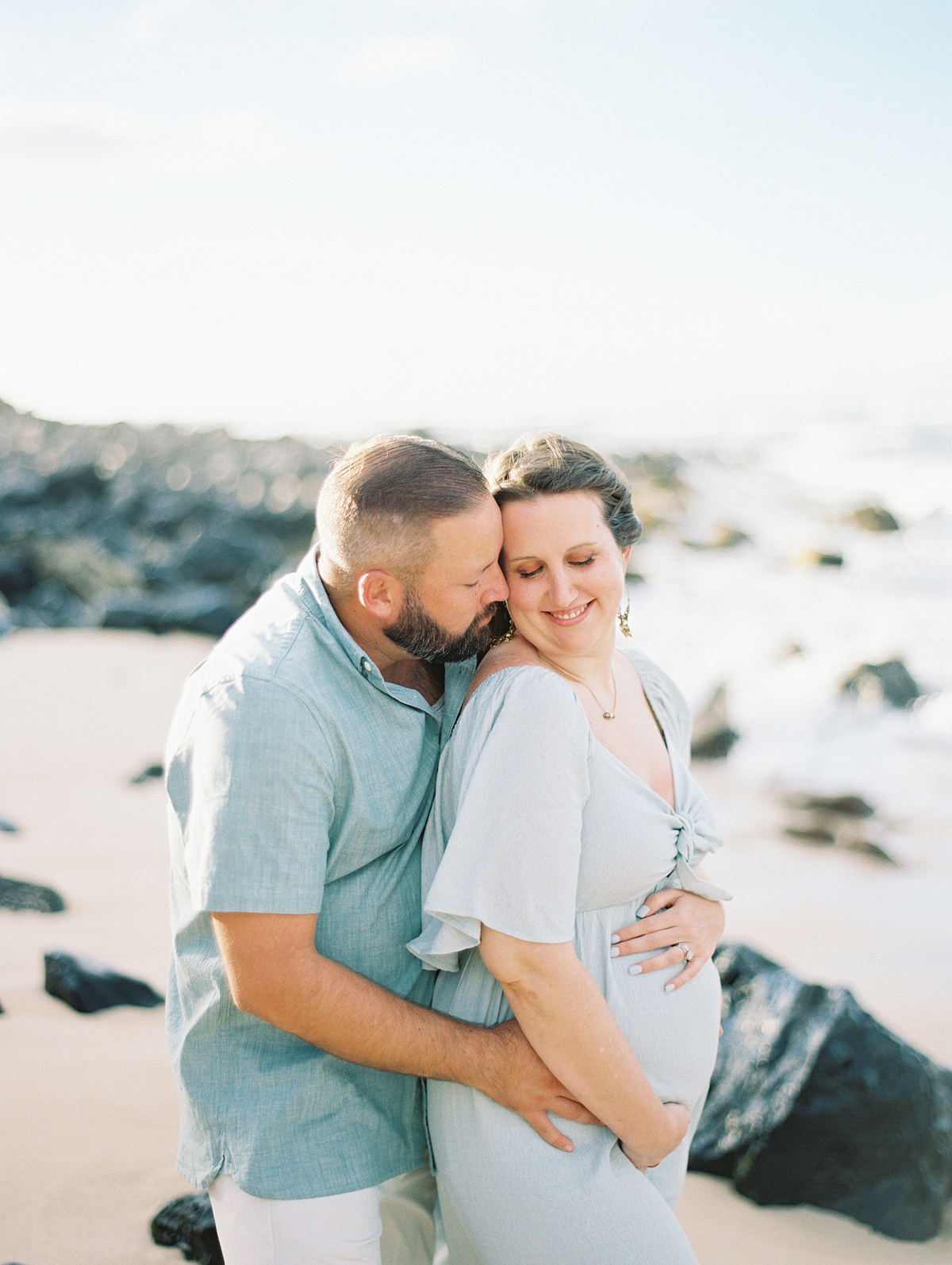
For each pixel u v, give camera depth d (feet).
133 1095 10.94
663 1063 7.29
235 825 6.44
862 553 53.98
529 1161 6.84
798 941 15.84
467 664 7.92
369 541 6.90
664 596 44.73
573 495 7.30
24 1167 9.80
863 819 21.27
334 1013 6.57
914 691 29.25
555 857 6.57
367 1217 7.06
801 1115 9.88
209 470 87.71
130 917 15.33
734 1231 9.46
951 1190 9.71
